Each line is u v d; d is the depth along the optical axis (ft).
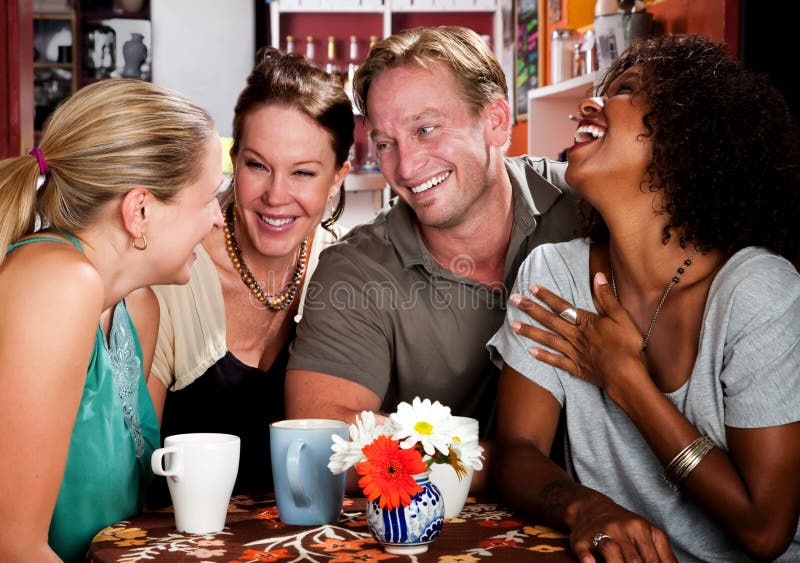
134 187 4.13
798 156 4.49
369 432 3.90
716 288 4.35
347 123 5.80
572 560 3.66
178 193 4.23
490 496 4.81
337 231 6.64
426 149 5.51
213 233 6.07
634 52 4.77
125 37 21.24
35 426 3.70
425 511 3.70
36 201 4.19
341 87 5.80
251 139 5.56
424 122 5.46
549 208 6.02
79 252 4.00
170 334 5.96
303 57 5.71
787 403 4.06
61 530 4.24
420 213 5.62
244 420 6.26
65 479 4.21
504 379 4.94
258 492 5.49
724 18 8.03
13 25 9.88
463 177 5.57
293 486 4.03
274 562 3.60
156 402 5.99
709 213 4.39
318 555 3.68
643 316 4.64
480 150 5.61
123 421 4.49
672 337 4.52
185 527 4.02
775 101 4.51
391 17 20.76
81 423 4.23
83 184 4.11
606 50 9.84
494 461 4.74
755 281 4.22
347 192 17.01
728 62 4.55
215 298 6.00
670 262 4.55
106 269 4.25
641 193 4.45
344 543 3.85
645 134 4.35
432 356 5.81
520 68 17.02
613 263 4.79
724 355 4.26
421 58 5.47
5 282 3.82
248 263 6.07
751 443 4.09
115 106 4.16
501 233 5.88
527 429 4.78
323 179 5.74
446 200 5.57
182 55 21.26
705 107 4.33
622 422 4.63
